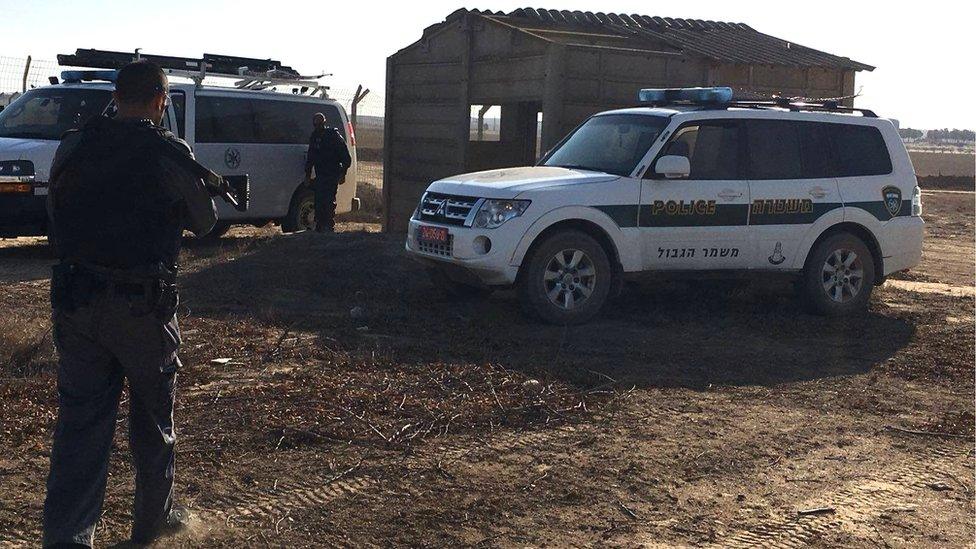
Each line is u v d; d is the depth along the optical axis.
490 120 19.02
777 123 9.34
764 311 9.59
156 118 3.74
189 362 6.64
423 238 8.63
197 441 5.11
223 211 13.19
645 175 8.67
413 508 4.43
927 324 9.21
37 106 12.43
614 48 13.04
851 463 5.27
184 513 4.10
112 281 3.52
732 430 5.73
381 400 5.88
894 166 9.84
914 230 9.88
